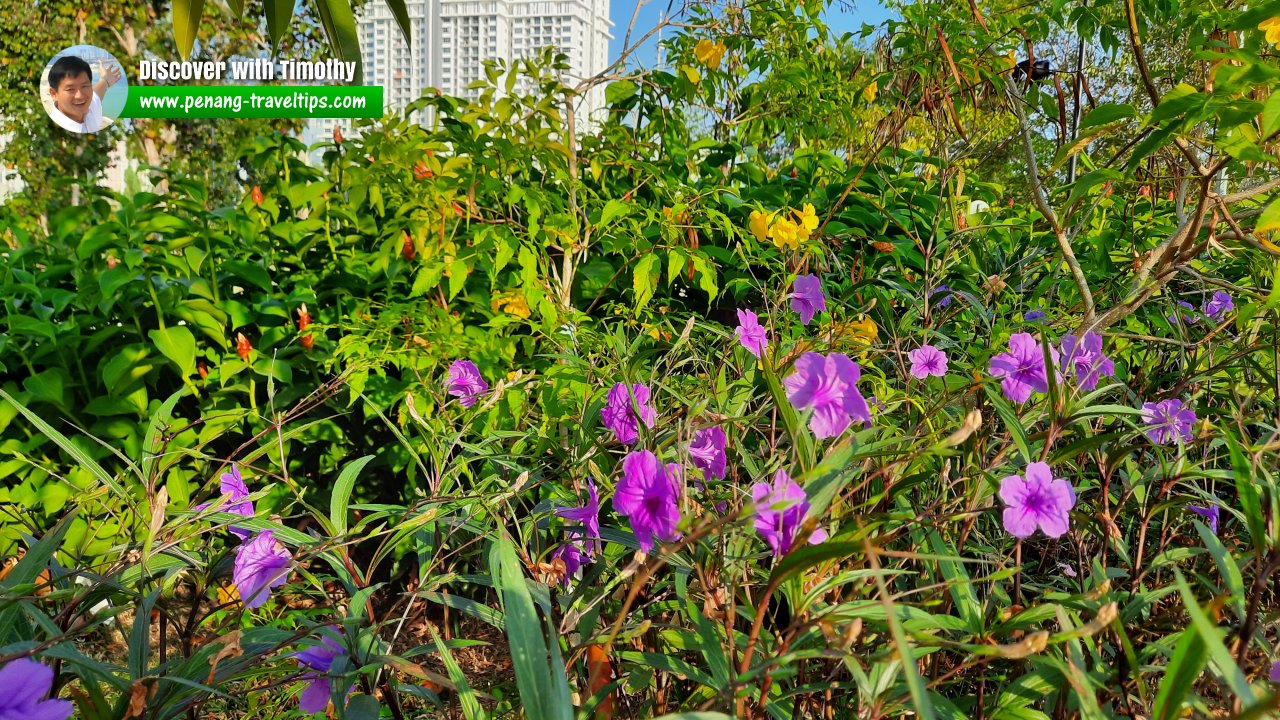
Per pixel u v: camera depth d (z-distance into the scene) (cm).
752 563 103
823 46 379
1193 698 74
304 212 314
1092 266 250
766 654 92
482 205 297
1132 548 152
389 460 261
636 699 137
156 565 117
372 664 99
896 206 314
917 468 129
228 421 227
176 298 250
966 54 231
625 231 279
